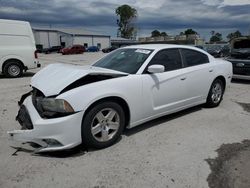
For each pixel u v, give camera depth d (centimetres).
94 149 379
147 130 453
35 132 343
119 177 309
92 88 358
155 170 324
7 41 1110
